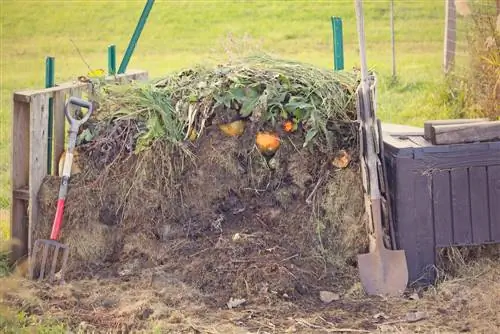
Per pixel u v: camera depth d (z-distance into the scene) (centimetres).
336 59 751
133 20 2064
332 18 749
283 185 673
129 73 808
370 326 565
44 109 669
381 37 1877
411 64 1655
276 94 675
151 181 669
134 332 549
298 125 673
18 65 1784
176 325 559
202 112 679
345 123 680
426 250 639
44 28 2030
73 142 659
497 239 646
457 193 639
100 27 2038
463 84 1165
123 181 669
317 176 672
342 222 659
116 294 608
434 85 1356
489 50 973
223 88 683
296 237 651
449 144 637
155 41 1931
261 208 667
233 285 611
